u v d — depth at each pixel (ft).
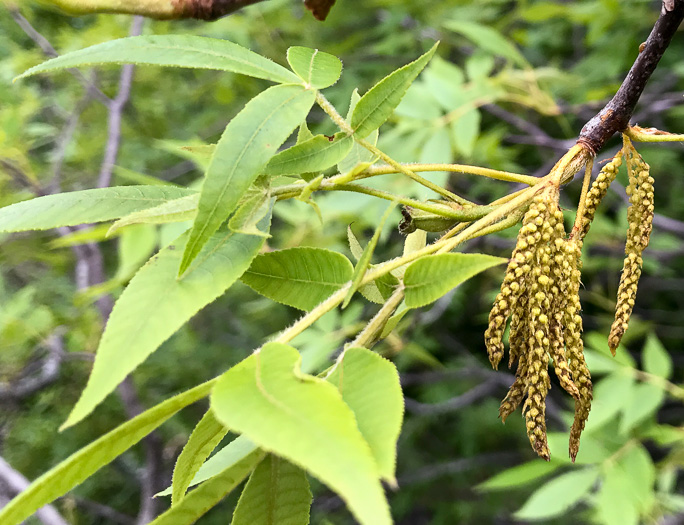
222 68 1.21
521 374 1.27
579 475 2.49
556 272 1.26
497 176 1.30
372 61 5.73
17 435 5.62
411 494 7.76
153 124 6.44
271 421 1.05
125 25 4.72
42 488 1.09
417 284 1.21
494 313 1.25
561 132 5.40
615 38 4.09
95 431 5.99
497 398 7.25
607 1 3.53
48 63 1.18
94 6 1.20
